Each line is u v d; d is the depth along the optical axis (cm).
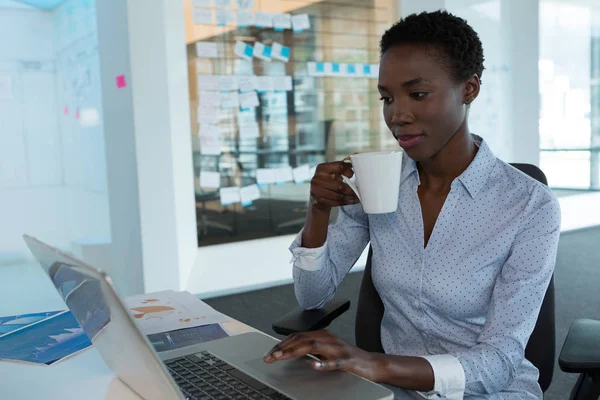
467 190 109
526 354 113
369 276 130
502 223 106
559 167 553
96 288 55
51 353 93
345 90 420
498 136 495
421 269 110
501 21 482
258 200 395
